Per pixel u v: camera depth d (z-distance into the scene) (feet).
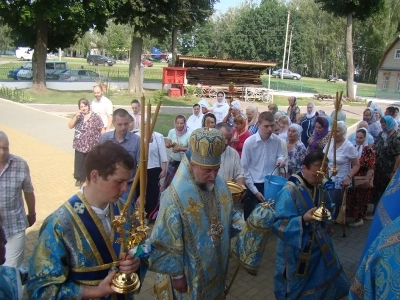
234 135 20.70
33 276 6.69
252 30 219.41
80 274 6.98
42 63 82.17
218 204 9.47
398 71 144.36
